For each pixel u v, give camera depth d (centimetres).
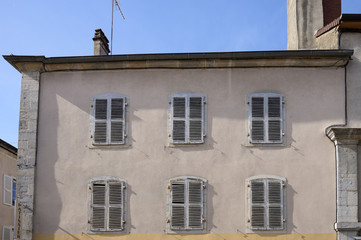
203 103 1363
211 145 1341
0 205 1853
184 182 1326
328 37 1411
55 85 1408
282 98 1356
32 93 1402
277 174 1317
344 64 1353
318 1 1648
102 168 1352
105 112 1380
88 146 1366
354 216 1273
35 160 1365
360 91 1349
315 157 1320
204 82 1377
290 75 1368
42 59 1388
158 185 1331
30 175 1354
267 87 1366
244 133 1343
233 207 1308
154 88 1384
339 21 1345
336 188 1295
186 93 1373
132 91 1387
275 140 1334
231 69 1379
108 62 1382
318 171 1312
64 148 1370
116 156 1355
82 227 1327
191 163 1335
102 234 1320
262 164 1323
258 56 1340
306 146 1327
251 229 1293
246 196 1310
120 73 1400
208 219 1307
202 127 1351
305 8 1652
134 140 1359
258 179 1315
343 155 1298
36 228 1332
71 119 1386
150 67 1385
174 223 1311
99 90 1395
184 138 1348
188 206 1314
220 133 1346
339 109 1343
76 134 1376
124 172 1345
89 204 1335
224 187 1318
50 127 1385
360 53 1365
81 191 1345
